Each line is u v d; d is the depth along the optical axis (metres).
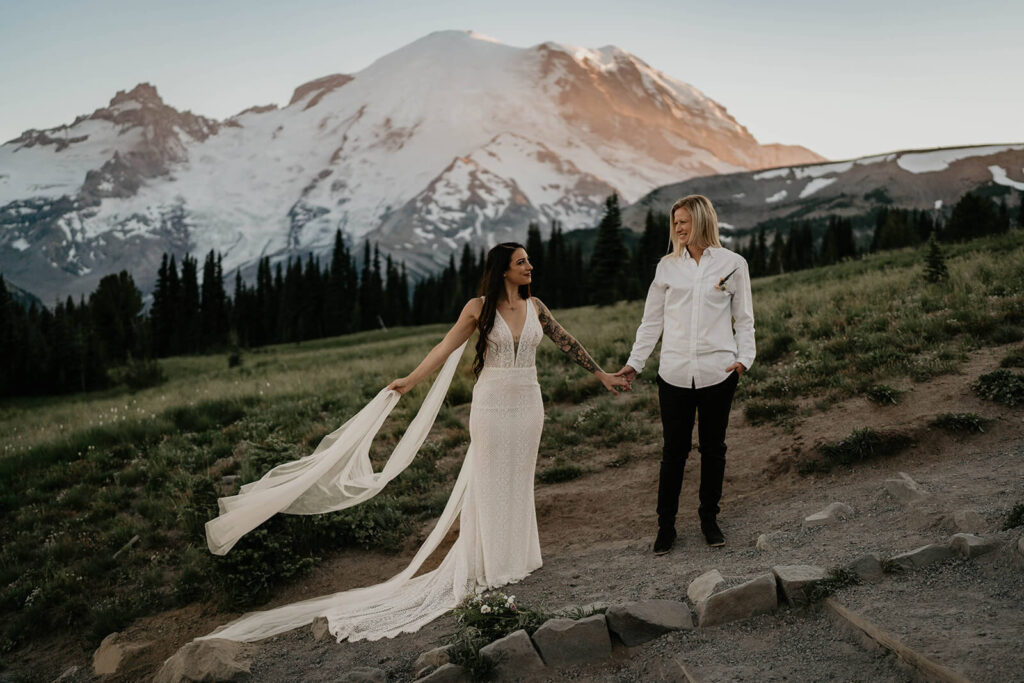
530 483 4.92
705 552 4.56
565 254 102.12
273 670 4.15
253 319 95.69
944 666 2.48
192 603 6.18
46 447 11.35
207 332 90.88
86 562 7.22
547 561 5.21
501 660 3.36
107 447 11.20
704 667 3.00
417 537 6.58
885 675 2.67
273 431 10.91
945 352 7.93
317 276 98.88
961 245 20.69
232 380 25.64
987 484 4.47
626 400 9.63
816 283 20.91
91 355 49.25
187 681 4.04
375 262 115.19
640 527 5.65
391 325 108.38
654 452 7.54
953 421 5.86
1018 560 3.14
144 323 70.25
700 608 3.48
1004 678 2.33
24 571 7.26
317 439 10.11
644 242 78.38
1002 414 6.02
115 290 69.00
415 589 5.00
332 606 5.05
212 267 97.81
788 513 5.01
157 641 5.52
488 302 4.66
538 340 4.82
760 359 10.34
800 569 3.56
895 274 15.62
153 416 12.80
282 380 18.44
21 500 9.23
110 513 8.55
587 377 11.15
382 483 5.12
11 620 6.49
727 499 5.75
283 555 6.12
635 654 3.33
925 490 4.62
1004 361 7.12
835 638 3.04
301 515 6.40
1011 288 10.16
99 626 5.99
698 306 4.48
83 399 41.25
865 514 4.51
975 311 9.05
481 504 4.75
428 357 4.89
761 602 3.39
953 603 2.98
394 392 4.93
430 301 109.88
